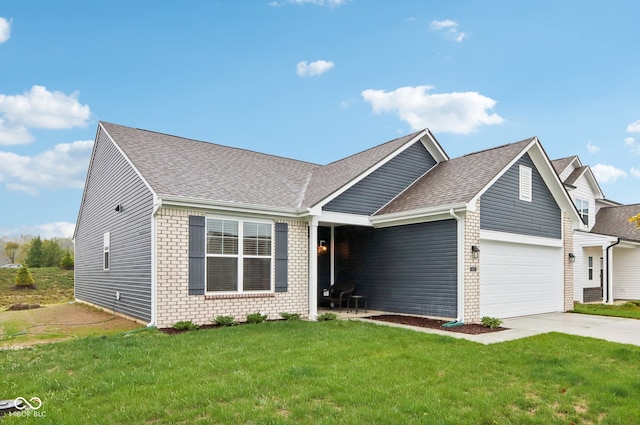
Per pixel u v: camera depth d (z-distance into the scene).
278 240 11.70
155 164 11.59
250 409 4.49
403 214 12.03
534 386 5.46
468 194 11.16
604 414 4.61
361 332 8.91
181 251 10.09
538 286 13.63
